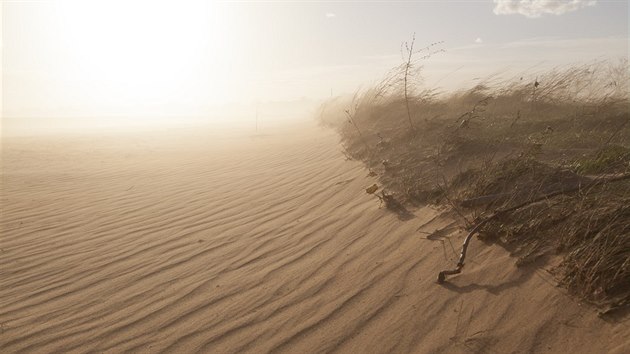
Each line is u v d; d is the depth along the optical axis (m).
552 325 2.96
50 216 7.16
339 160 8.72
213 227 6.11
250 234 5.67
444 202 5.11
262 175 9.15
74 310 4.10
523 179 4.81
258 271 4.58
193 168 10.92
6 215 7.30
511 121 7.62
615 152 5.07
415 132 7.88
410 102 10.50
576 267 3.29
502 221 4.16
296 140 14.08
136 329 3.70
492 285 3.49
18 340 3.64
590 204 3.91
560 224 3.87
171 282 4.53
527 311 3.13
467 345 2.97
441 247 4.24
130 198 8.15
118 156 13.98
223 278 4.51
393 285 3.85
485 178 4.98
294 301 3.88
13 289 4.61
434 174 5.97
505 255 3.77
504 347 2.89
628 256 3.17
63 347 3.51
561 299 3.13
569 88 9.20
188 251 5.32
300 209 6.40
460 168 5.85
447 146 6.58
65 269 5.04
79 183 9.76
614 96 8.58
